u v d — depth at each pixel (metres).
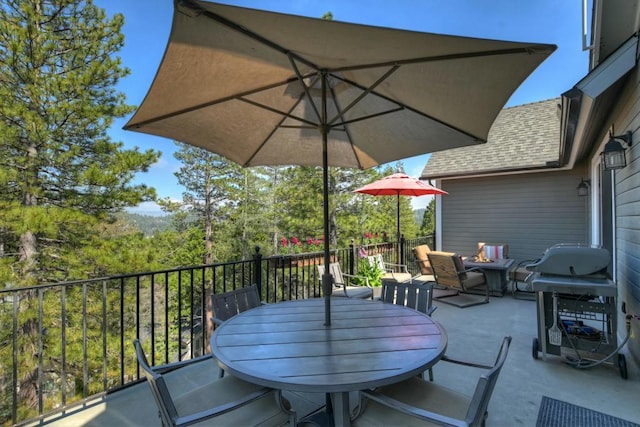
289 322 2.18
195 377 2.80
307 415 2.23
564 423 2.15
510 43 1.41
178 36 1.46
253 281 3.71
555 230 7.08
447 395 1.73
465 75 1.80
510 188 7.54
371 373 1.45
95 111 7.86
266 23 1.38
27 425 2.16
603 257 2.83
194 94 2.00
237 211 16.22
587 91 2.82
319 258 5.30
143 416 2.25
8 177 6.96
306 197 13.33
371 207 14.39
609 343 2.82
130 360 8.35
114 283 8.32
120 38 8.57
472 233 7.98
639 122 2.78
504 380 2.71
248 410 1.65
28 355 7.04
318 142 3.11
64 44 8.14
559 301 2.97
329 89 2.39
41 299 2.33
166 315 2.90
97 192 8.36
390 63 1.76
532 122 8.48
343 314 2.36
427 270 6.34
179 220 15.88
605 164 3.22
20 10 7.40
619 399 2.42
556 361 3.05
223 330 2.04
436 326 2.08
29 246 7.74
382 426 1.51
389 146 3.05
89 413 2.29
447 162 8.26
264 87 2.23
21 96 7.43
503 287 5.70
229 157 3.01
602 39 3.08
